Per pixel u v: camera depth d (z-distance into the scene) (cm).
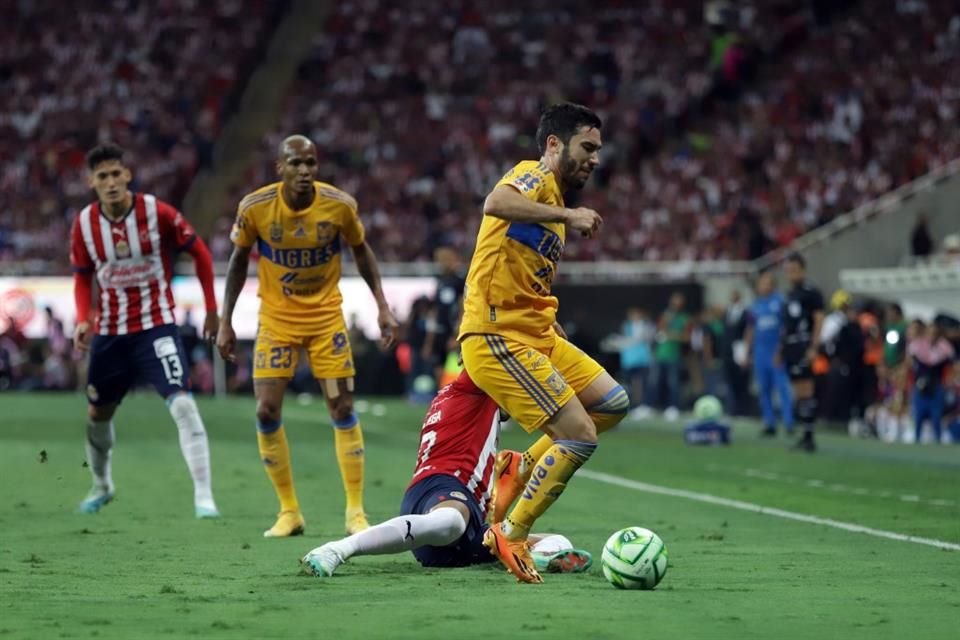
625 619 2033
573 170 2559
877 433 8306
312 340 3316
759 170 13012
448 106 15050
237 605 2147
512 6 16088
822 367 8688
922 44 14250
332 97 15275
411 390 10312
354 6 16275
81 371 11300
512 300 2577
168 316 3741
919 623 2033
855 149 12938
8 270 11512
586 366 2652
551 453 2492
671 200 12938
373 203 13662
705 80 14775
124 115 15000
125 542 3094
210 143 14638
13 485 4459
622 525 3575
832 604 2220
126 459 5459
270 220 3288
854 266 11125
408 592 2302
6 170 14188
